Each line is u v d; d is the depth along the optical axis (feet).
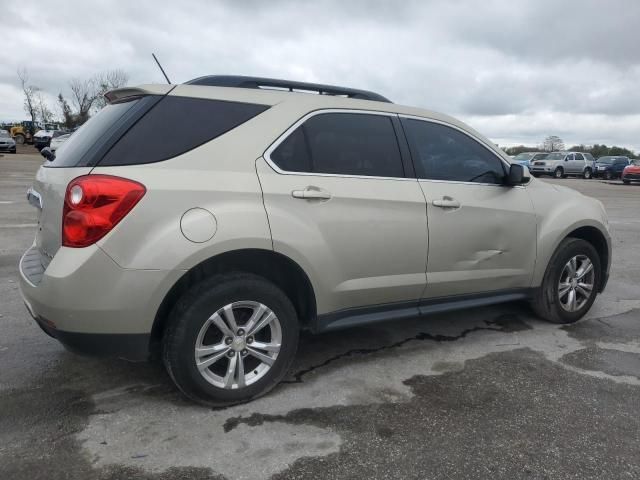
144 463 8.20
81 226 8.52
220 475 7.97
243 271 10.16
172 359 9.34
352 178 10.95
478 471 8.23
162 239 8.80
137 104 9.57
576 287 15.11
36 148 138.51
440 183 12.28
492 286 13.39
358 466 8.27
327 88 11.80
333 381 11.18
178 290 9.56
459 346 13.34
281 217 9.84
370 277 11.24
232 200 9.44
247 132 10.00
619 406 10.39
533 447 8.91
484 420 9.74
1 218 29.73
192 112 9.73
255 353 10.11
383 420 9.65
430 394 10.71
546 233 14.06
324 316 10.89
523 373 11.81
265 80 11.05
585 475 8.21
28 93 234.58
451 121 13.02
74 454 8.36
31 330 13.42
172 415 9.61
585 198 15.67
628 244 29.40
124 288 8.67
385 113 11.91
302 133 10.59
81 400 10.05
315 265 10.32
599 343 13.76
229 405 10.01
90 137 9.71
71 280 8.49
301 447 8.74
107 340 8.87
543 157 115.14
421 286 11.98
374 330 14.33
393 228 11.30
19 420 9.29
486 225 12.83
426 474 8.13
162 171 9.05
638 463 8.55
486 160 13.38
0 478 7.73
